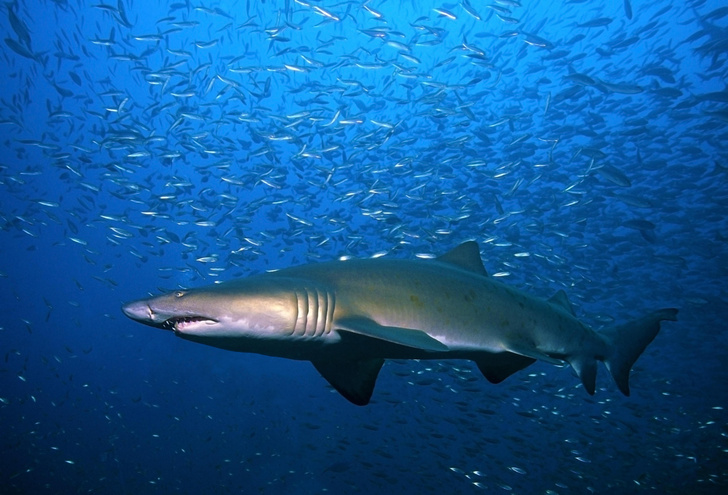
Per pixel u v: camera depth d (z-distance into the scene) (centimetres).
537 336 442
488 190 1371
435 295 388
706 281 1831
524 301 444
